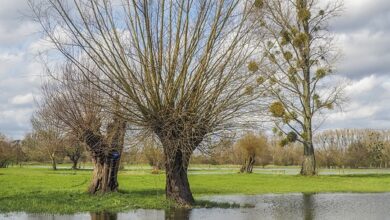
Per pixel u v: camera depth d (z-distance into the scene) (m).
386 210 22.61
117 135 23.12
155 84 20.30
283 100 45.34
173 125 20.41
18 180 43.88
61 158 99.19
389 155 94.81
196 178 45.75
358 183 40.62
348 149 97.75
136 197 25.34
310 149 50.69
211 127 20.94
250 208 22.83
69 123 26.05
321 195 30.33
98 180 27.28
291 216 20.31
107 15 20.14
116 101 20.17
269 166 105.12
